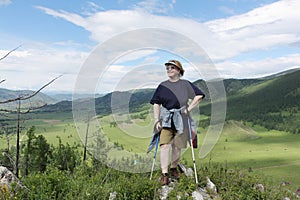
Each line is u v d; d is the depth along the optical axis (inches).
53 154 572.4
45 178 210.8
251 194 220.8
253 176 265.9
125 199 185.6
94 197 189.9
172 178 222.2
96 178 229.5
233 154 3356.3
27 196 184.7
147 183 202.4
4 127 339.0
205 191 216.1
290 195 246.5
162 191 202.2
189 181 217.2
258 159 3668.8
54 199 180.1
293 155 4596.5
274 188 253.4
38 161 618.8
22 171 449.7
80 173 247.8
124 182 206.8
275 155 4463.6
